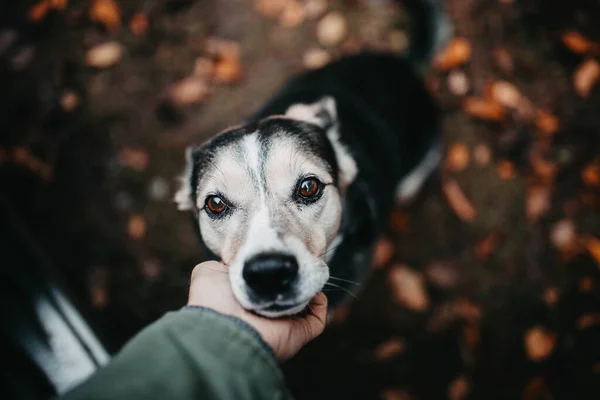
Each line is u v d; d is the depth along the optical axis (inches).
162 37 24.6
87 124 23.3
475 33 24.5
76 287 21.1
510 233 22.0
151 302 21.1
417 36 22.0
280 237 12.0
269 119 14.3
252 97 23.9
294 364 20.4
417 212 22.5
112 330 20.5
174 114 23.5
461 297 21.3
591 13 24.3
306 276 11.7
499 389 20.0
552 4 24.6
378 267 21.5
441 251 22.0
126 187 22.5
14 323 13.8
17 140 22.8
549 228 21.9
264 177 13.1
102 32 24.6
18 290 14.6
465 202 22.3
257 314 11.2
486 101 23.4
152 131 23.3
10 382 12.9
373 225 16.3
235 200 13.2
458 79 23.7
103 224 22.1
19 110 23.3
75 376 13.5
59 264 21.4
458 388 19.9
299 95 17.6
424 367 20.3
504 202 22.4
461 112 23.6
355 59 19.2
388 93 19.1
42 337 13.9
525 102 23.4
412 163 20.4
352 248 15.9
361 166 16.2
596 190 22.1
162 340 9.0
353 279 17.1
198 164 14.4
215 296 11.3
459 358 20.4
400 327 20.9
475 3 24.9
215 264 12.1
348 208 15.4
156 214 22.2
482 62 24.1
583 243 21.4
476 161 22.9
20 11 24.6
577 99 23.4
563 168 22.5
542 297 21.1
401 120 19.2
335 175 14.4
